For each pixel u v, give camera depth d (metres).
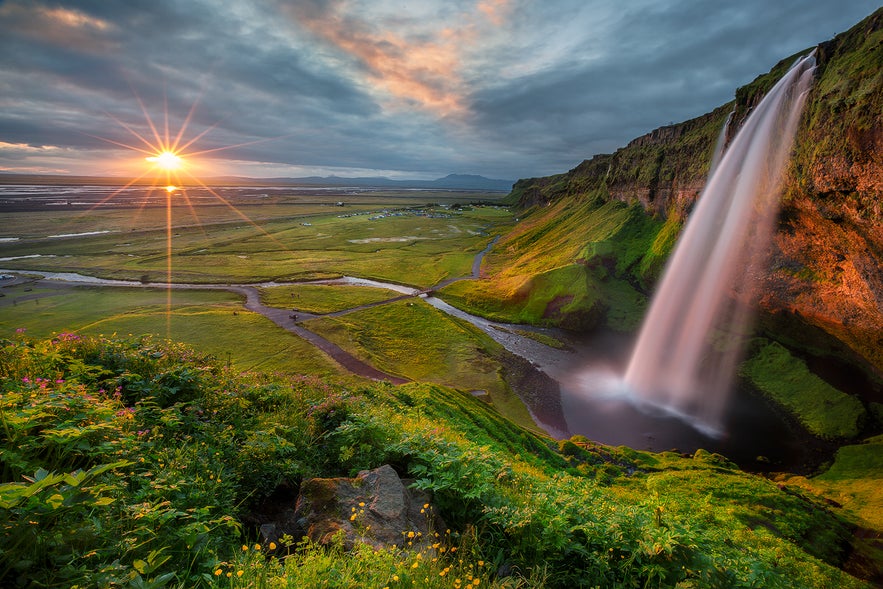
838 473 42.44
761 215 64.06
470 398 45.34
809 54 61.22
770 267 65.44
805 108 54.75
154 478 7.60
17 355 10.43
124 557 5.41
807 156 51.72
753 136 70.88
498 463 11.08
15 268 127.38
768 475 44.28
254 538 7.96
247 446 9.91
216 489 8.12
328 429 12.59
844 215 47.06
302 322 81.38
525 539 7.93
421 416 28.75
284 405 14.19
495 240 191.12
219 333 74.31
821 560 22.27
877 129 40.09
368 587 5.67
